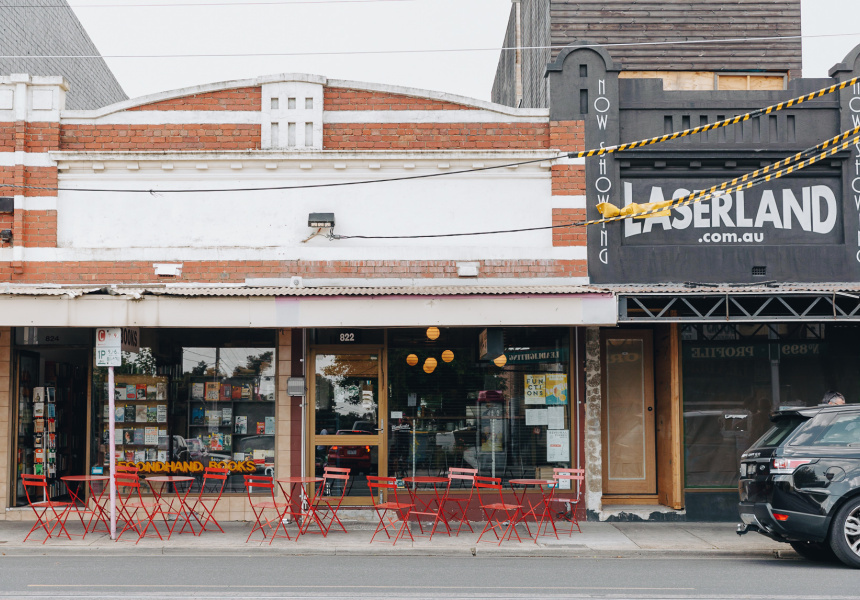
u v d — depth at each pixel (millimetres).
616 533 11875
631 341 13984
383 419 13094
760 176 13109
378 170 13109
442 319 11500
